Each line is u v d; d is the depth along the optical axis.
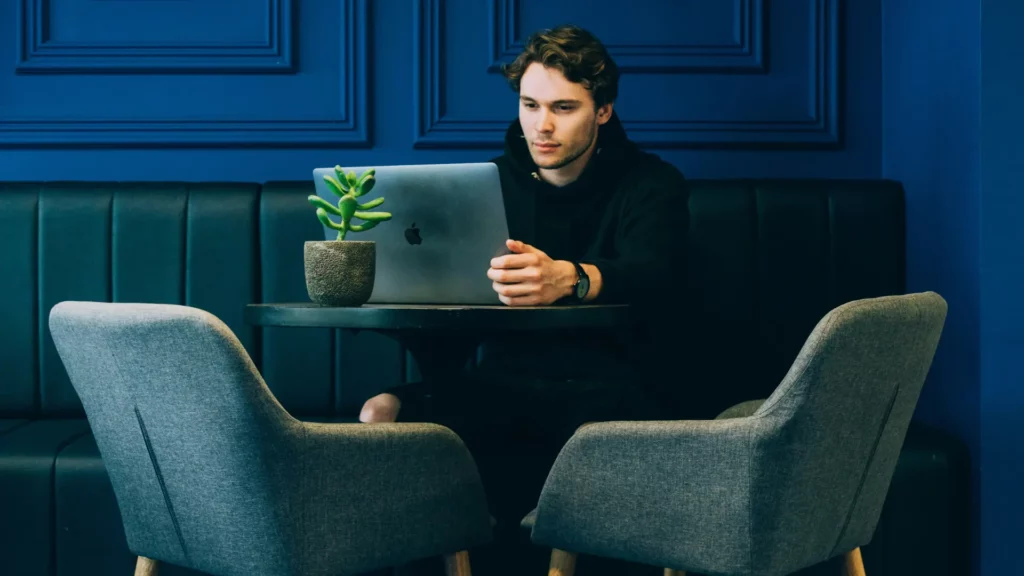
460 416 1.90
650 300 1.95
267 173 2.87
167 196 2.61
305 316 1.71
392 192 1.85
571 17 2.86
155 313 1.41
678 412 2.51
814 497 1.48
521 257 1.76
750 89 2.85
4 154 2.87
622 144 2.18
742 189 2.56
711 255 2.54
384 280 1.92
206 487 1.48
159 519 1.59
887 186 2.60
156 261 2.59
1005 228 2.16
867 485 1.60
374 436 1.51
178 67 2.85
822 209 2.55
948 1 2.34
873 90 2.84
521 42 2.85
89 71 2.86
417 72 2.84
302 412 2.60
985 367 2.17
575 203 2.16
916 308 1.52
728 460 1.45
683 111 2.85
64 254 2.59
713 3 2.85
